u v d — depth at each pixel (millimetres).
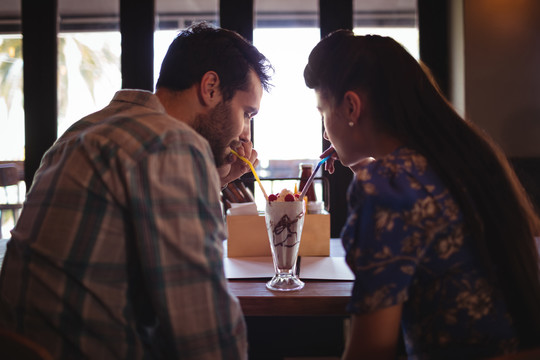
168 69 975
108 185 662
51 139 2828
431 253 654
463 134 737
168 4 2908
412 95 739
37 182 740
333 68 784
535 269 701
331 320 1700
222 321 661
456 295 653
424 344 681
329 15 2766
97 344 654
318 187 2791
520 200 731
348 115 773
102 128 717
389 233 623
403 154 686
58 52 2861
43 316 652
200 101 976
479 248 646
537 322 674
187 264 644
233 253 1351
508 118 2541
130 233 680
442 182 662
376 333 618
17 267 684
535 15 2510
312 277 1099
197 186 680
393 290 612
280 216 1017
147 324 748
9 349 477
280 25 2852
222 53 969
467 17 2506
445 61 2777
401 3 2850
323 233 1339
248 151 1319
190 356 641
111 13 2895
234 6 2773
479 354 649
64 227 663
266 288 1028
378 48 762
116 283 671
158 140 680
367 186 642
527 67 2527
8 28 2902
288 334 1704
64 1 2879
